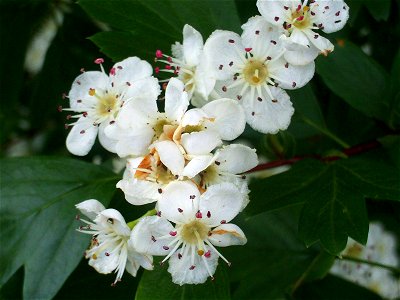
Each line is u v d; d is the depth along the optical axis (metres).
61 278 0.07
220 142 0.06
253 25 0.07
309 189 0.07
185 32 0.07
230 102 0.06
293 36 0.06
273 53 0.07
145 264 0.06
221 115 0.06
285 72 0.07
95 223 0.07
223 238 0.06
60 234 0.07
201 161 0.06
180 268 0.06
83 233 0.07
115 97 0.07
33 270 0.07
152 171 0.06
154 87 0.06
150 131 0.06
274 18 0.06
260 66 0.07
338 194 0.07
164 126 0.06
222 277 0.07
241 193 0.06
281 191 0.07
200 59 0.07
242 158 0.06
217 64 0.07
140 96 0.06
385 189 0.07
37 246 0.07
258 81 0.07
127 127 0.06
